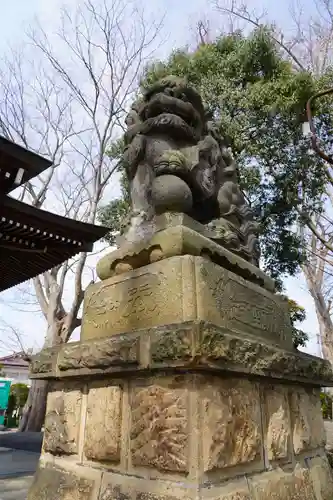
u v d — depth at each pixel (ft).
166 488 5.41
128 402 6.52
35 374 8.52
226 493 5.50
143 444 5.93
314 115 28.22
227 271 7.76
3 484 17.71
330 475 9.03
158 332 6.08
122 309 7.61
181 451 5.38
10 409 62.18
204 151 9.39
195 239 7.50
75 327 45.44
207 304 6.70
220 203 9.67
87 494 6.46
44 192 48.21
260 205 29.04
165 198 8.06
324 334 44.45
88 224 24.12
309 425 8.81
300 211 29.45
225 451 5.71
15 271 28.60
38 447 32.09
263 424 7.06
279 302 9.60
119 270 8.33
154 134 9.36
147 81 27.32
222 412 5.86
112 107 48.29
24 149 19.13
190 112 9.61
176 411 5.64
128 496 5.75
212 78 29.17
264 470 6.70
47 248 24.64
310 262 42.88
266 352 7.11
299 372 8.20
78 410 7.47
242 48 30.22
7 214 21.21
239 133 27.48
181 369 5.70
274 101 27.58
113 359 6.54
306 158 28.14
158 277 7.12
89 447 6.86
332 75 28.84
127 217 9.20
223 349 5.79
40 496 7.32
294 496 7.13
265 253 29.04
